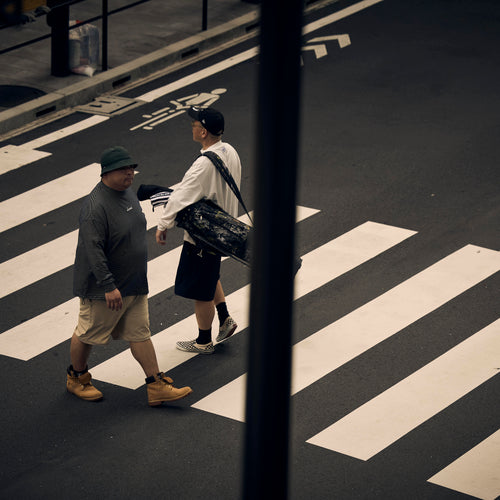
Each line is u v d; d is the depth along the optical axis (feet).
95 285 64.49
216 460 62.44
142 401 68.59
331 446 62.95
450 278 83.10
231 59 132.77
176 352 74.23
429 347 73.67
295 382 69.67
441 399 67.56
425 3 149.48
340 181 100.22
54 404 68.28
